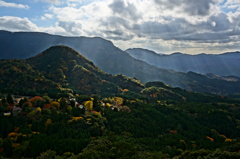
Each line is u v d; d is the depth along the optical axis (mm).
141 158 76062
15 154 75125
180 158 85188
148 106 193250
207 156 75875
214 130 160875
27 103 123125
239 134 163875
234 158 72062
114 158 74938
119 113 146875
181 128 149875
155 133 128750
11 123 95188
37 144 78812
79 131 102438
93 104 151750
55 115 112375
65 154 76625
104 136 104625
